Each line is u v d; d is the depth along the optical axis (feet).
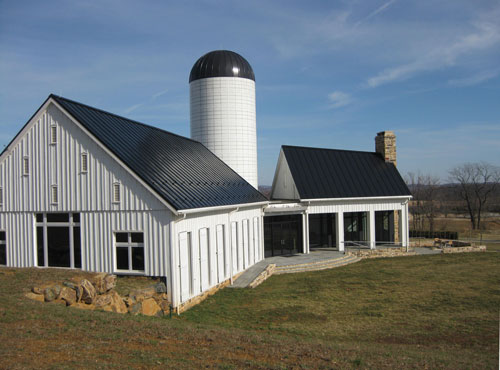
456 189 276.82
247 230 81.97
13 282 49.52
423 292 66.33
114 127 65.21
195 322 49.08
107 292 47.93
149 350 31.24
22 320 35.91
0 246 65.00
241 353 32.27
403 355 34.83
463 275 79.82
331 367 29.94
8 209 64.23
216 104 102.78
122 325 37.04
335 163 112.68
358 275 81.10
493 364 33.65
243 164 104.53
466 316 52.85
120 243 56.85
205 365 28.86
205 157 89.30
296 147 111.45
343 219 107.24
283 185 111.14
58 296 43.39
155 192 53.72
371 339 44.09
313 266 88.63
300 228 101.86
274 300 61.67
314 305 59.00
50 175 61.46
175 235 53.88
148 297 49.83
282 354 32.58
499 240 168.35
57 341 31.68
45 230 62.44
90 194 58.65
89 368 26.89
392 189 111.55
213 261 64.75
